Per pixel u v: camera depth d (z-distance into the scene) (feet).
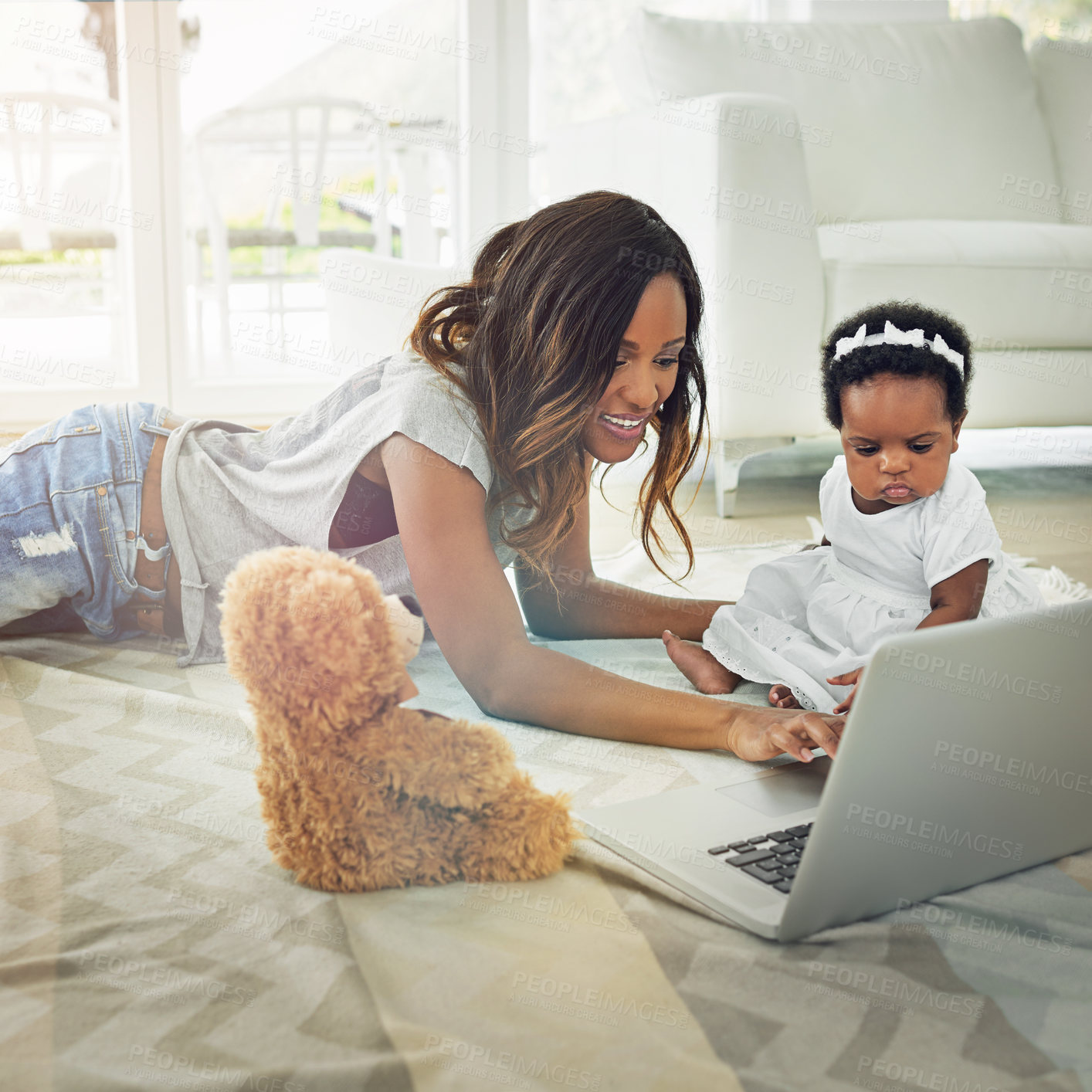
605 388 3.28
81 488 4.06
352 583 2.54
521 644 3.33
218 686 3.83
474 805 2.51
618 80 8.34
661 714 3.25
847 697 3.43
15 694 3.66
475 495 3.31
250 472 4.02
